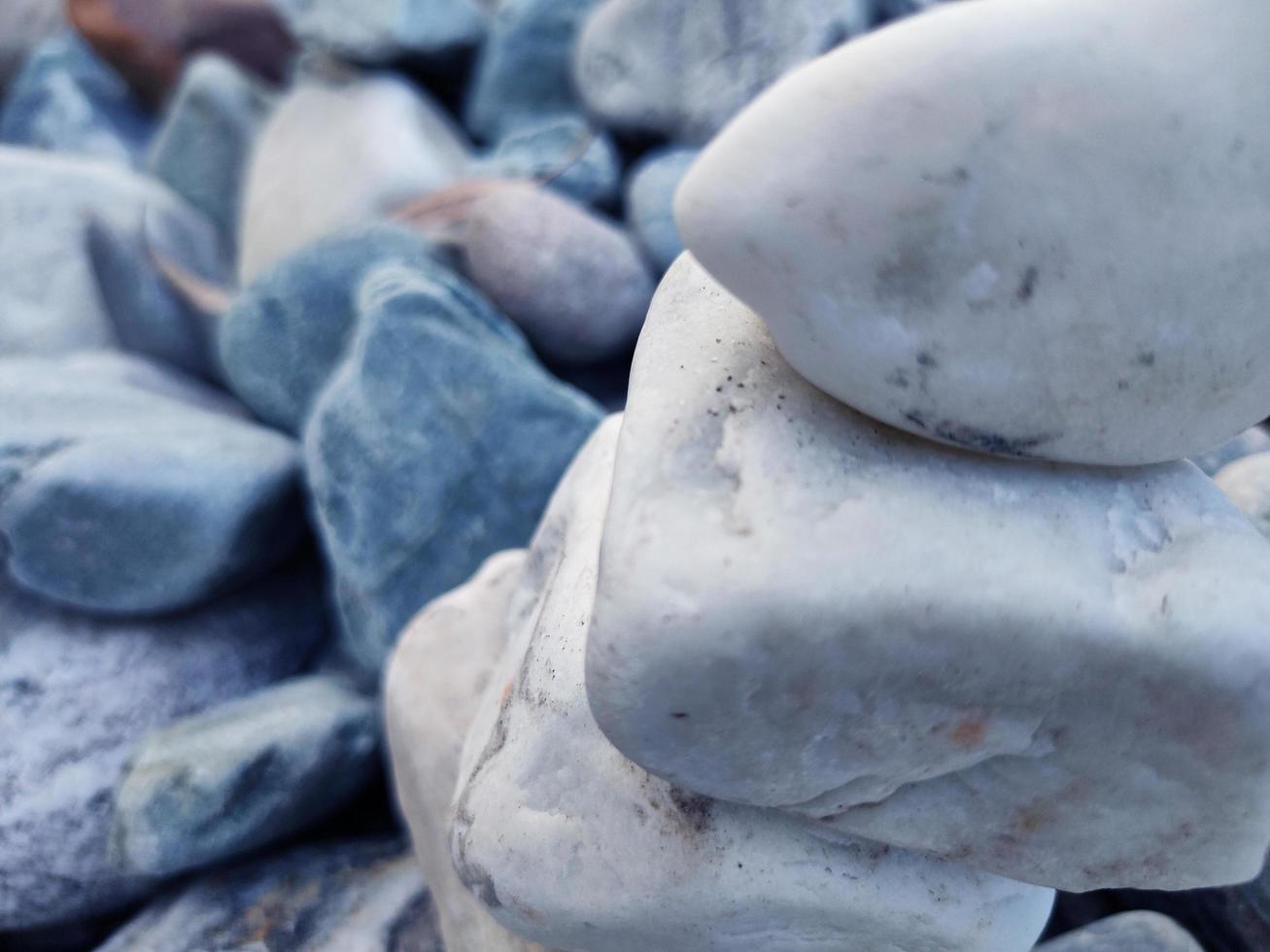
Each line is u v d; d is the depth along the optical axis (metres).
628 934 0.12
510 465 0.22
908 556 0.08
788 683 0.09
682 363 0.10
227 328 0.28
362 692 0.24
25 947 0.23
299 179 0.38
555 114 0.40
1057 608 0.09
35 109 0.50
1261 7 0.07
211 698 0.25
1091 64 0.07
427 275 0.25
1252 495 0.17
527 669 0.13
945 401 0.08
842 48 0.08
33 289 0.35
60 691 0.23
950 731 0.09
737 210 0.08
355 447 0.22
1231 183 0.07
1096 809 0.10
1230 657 0.09
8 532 0.23
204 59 0.47
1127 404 0.08
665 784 0.11
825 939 0.12
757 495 0.09
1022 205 0.07
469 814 0.13
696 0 0.32
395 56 0.40
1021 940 0.12
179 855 0.20
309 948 0.19
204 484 0.24
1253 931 0.17
